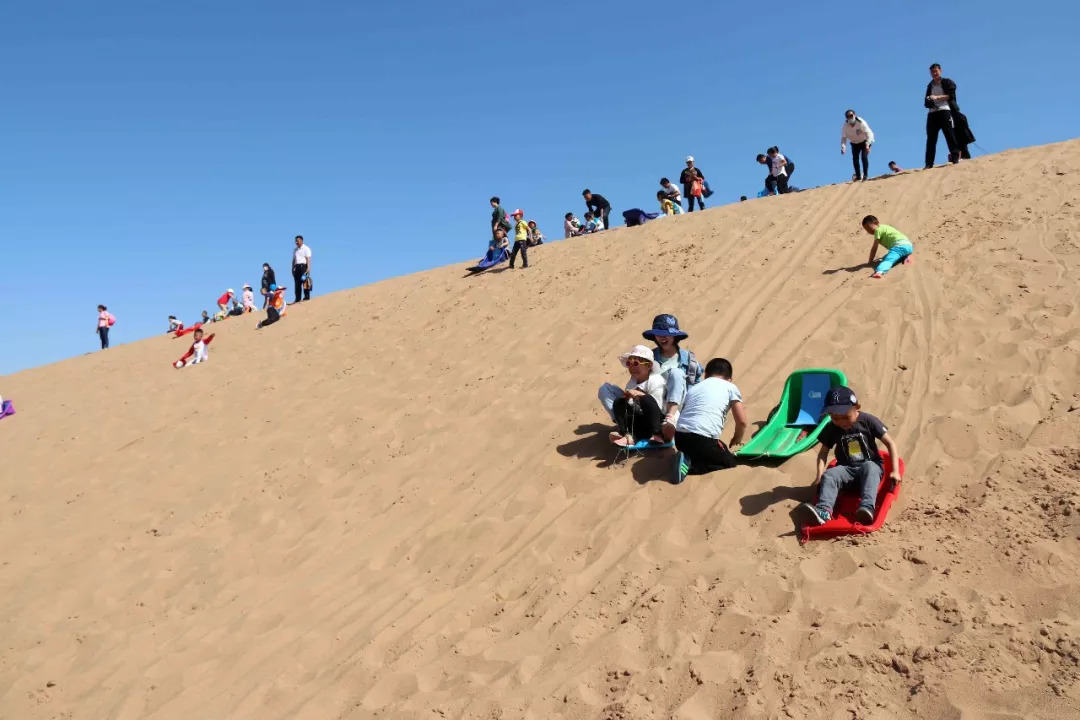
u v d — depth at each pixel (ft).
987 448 20.30
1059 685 13.20
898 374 25.20
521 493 25.76
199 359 59.98
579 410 30.40
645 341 34.12
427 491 28.37
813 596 16.84
